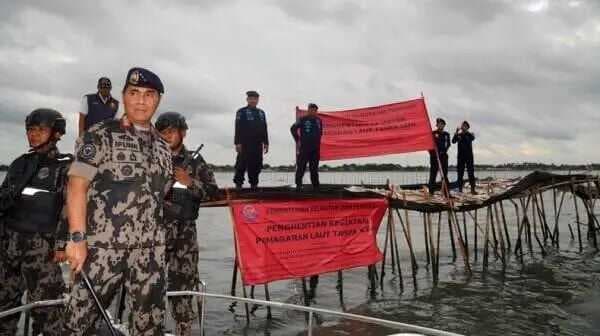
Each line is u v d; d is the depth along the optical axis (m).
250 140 11.70
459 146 18.14
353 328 10.70
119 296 4.00
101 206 2.60
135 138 2.76
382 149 13.30
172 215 4.70
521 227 19.17
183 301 5.02
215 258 19.83
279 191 10.69
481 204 16.22
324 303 13.07
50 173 4.46
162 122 4.94
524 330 10.66
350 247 11.20
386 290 14.56
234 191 10.05
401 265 18.38
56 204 4.43
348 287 14.88
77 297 2.58
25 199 4.32
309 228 10.72
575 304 12.52
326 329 10.63
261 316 11.60
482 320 11.48
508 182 22.38
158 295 2.78
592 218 22.12
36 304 3.68
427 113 13.51
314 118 12.52
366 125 13.37
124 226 2.63
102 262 2.57
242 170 11.79
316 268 10.67
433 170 17.20
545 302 12.96
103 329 3.21
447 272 17.12
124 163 2.66
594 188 22.92
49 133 4.48
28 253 4.34
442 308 12.59
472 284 15.27
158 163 2.83
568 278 15.97
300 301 13.26
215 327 10.70
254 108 11.88
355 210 11.38
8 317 4.50
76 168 2.49
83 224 2.48
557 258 19.70
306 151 12.40
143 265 2.72
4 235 4.47
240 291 14.18
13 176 4.44
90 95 7.77
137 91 2.76
